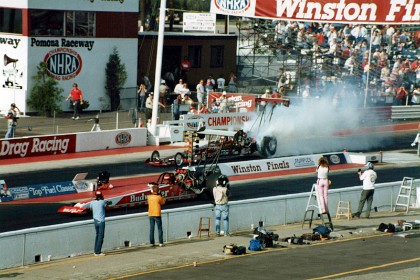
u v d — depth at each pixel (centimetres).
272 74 17275
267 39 16875
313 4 15412
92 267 6588
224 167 10531
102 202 7038
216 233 7856
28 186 9131
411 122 15425
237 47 18362
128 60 15625
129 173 10500
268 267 6581
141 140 12500
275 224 8344
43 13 14362
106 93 15312
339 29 17650
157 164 10962
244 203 8119
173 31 19450
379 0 15188
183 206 8788
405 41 17588
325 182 8138
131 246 7388
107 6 15175
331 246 7438
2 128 12838
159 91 13200
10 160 11062
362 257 6975
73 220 8162
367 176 8719
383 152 12888
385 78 16225
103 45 15200
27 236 6712
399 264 6719
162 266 6631
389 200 9288
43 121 13562
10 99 14450
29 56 14250
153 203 7362
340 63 16525
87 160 11281
